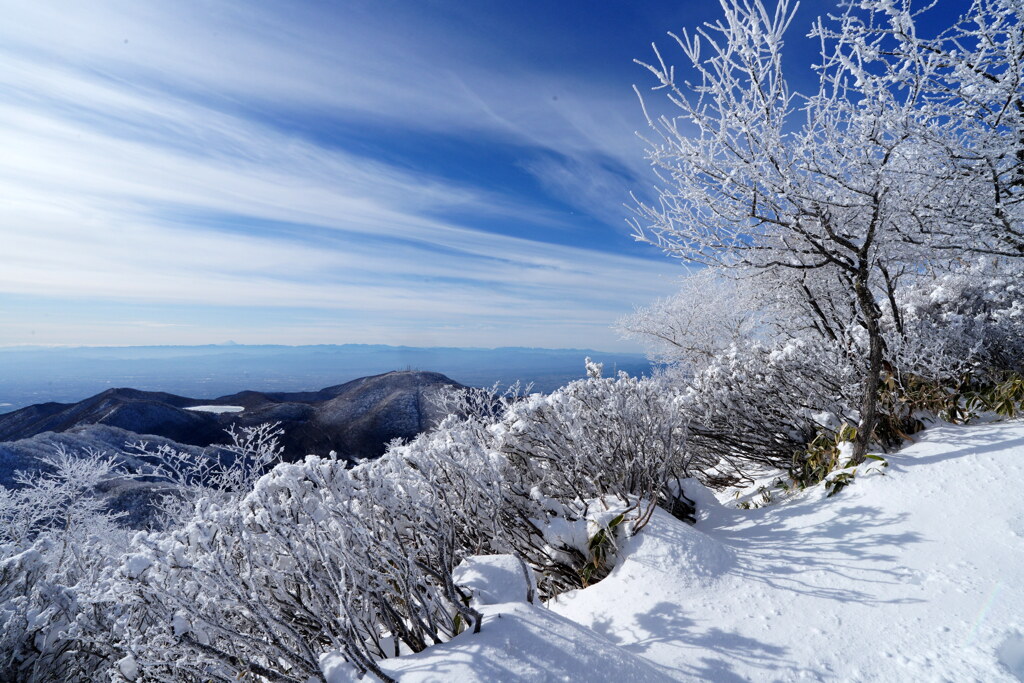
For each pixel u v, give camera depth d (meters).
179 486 3.93
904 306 6.66
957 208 4.77
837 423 5.13
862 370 5.25
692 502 4.41
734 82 4.07
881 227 4.48
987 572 2.67
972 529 3.04
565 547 3.47
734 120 4.12
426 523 2.82
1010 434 4.05
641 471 4.16
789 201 4.43
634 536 3.36
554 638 2.16
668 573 3.06
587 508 3.70
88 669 2.84
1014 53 4.29
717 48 4.04
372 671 2.02
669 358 13.03
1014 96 4.30
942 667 2.10
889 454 4.25
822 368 5.50
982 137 4.38
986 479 3.48
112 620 2.68
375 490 2.82
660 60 4.11
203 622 2.05
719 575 3.04
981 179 4.62
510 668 1.97
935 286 6.81
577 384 4.86
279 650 2.13
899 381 5.03
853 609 2.59
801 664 2.26
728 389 5.82
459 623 2.38
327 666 2.12
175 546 2.16
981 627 2.29
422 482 3.28
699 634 2.56
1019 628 2.23
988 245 5.03
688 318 12.40
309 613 2.16
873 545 3.11
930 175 4.41
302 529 2.35
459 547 3.31
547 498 3.82
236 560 2.49
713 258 5.11
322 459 2.86
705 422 5.72
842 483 3.94
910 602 2.56
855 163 4.32
